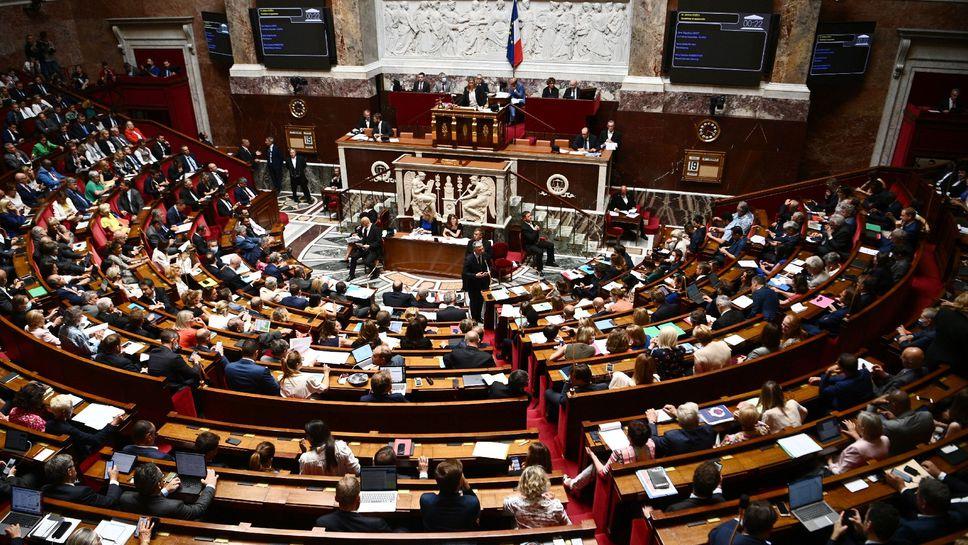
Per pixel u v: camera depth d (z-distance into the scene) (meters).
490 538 4.95
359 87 19.88
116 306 10.61
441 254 15.66
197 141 19.91
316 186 21.30
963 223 11.72
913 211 11.55
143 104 21.59
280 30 19.58
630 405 7.33
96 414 6.91
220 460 6.55
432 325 10.30
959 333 7.14
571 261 16.62
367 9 19.55
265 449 6.04
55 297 10.49
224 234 15.40
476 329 8.95
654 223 18.25
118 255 12.70
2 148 16.42
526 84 19.52
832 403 6.97
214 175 18.09
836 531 4.91
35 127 17.45
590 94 17.98
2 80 18.19
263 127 21.16
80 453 6.58
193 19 21.30
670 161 18.30
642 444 5.96
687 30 16.69
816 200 16.73
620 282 12.88
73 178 15.74
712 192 18.38
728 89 17.14
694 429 6.22
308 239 17.86
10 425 6.48
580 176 17.12
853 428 6.21
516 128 18.25
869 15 16.72
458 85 20.14
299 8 19.17
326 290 12.25
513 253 16.73
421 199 16.83
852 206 12.52
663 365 7.90
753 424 6.26
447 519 5.14
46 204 14.11
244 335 9.35
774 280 11.06
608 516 5.90
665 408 6.82
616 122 18.23
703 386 7.56
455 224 15.74
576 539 5.00
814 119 18.03
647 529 5.21
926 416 6.11
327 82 20.00
